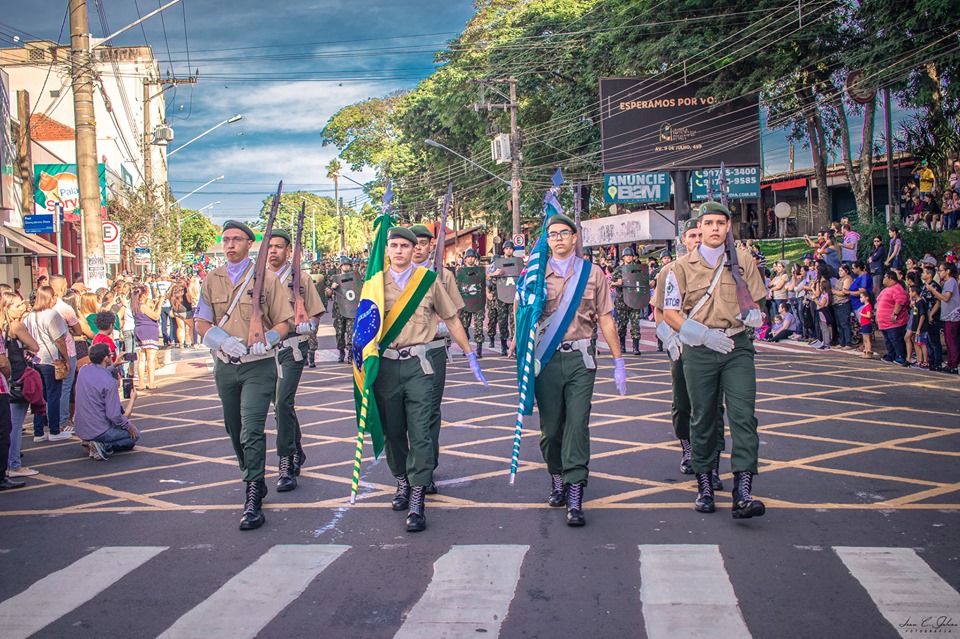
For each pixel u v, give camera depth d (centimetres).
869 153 2478
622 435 864
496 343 1803
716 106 2845
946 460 722
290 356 680
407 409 573
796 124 2819
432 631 383
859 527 530
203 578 471
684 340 551
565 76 3369
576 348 558
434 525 562
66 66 1847
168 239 3238
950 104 2194
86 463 840
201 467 795
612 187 2969
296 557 500
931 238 1972
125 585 462
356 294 1592
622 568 462
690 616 389
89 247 1530
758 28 2519
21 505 671
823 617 387
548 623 389
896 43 1906
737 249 555
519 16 3491
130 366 1064
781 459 736
